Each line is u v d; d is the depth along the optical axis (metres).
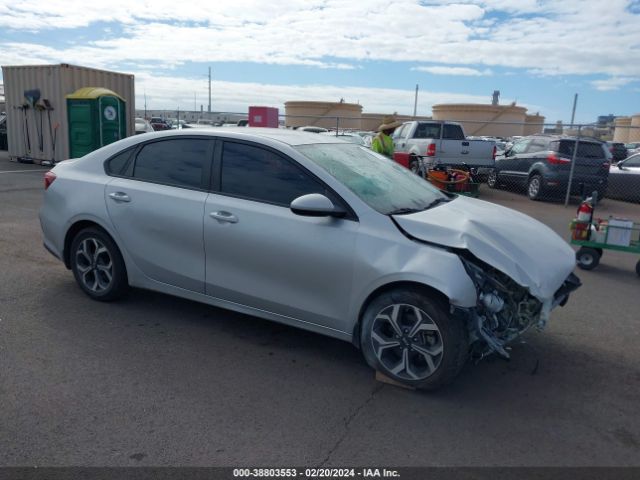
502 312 3.71
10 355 3.96
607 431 3.33
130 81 17.88
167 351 4.15
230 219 4.15
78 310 4.85
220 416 3.31
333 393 3.64
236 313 4.94
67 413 3.27
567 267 3.88
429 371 3.60
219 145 4.39
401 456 3.00
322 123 48.84
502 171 15.50
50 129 16.08
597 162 13.70
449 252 3.53
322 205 3.69
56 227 5.08
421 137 15.66
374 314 3.72
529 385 3.87
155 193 4.54
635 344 4.68
